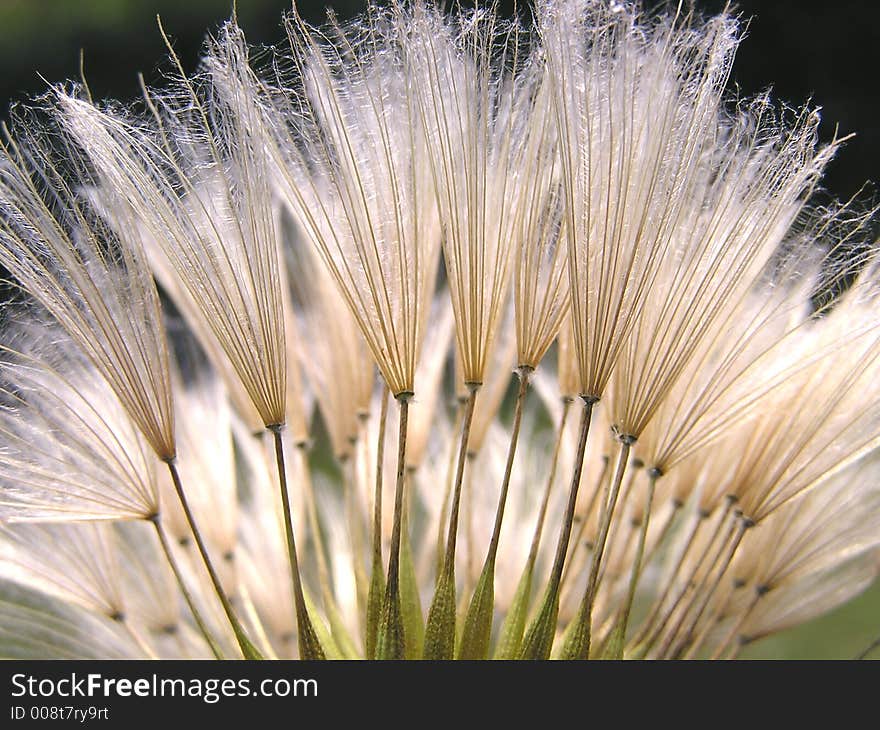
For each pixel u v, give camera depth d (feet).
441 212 0.40
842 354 0.41
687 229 0.40
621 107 0.39
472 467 0.43
